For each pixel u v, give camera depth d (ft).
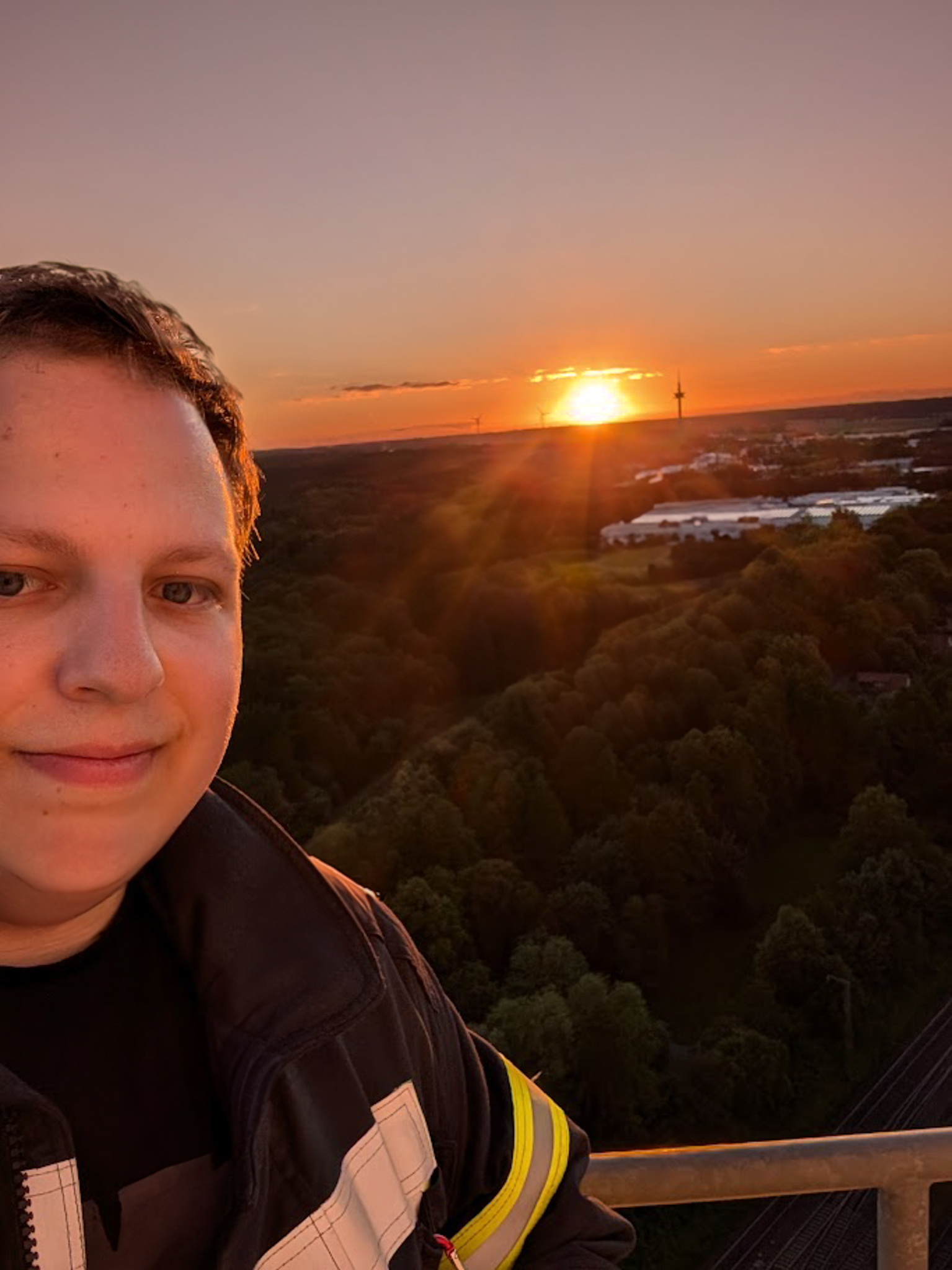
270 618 250.37
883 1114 104.73
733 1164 5.54
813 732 187.11
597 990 107.76
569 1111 103.04
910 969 127.75
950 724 191.11
